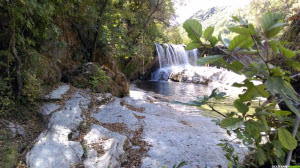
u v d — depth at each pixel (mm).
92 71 6891
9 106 4039
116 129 4316
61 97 5137
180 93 10500
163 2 11594
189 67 17062
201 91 11094
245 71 793
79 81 6543
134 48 10016
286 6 13875
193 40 859
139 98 7566
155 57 15750
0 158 2730
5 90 4199
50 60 6074
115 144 3428
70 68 6922
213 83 13438
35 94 4508
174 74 15008
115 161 2984
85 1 6965
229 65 797
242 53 833
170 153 3535
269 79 731
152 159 3301
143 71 14641
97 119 4711
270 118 1129
